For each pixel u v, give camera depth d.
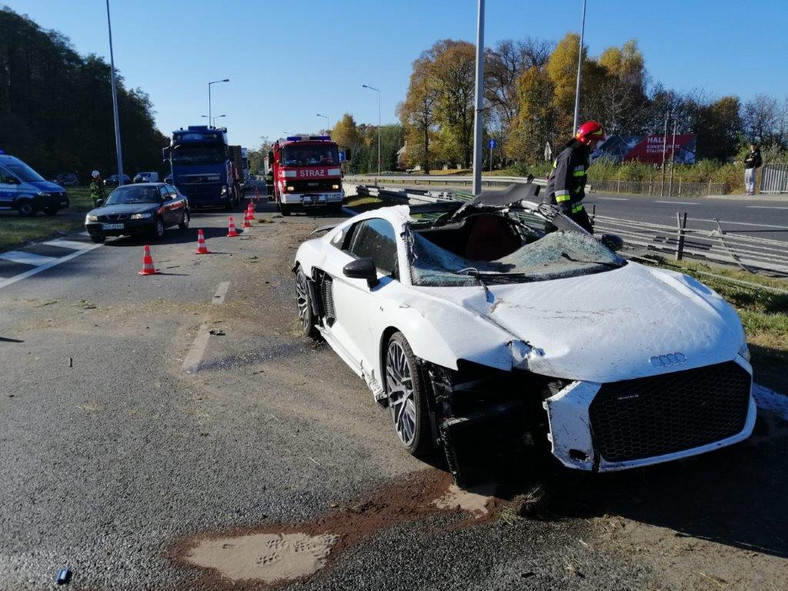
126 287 9.59
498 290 3.87
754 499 3.20
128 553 2.95
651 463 3.10
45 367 5.77
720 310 3.65
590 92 61.66
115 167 80.88
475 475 3.52
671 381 3.12
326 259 5.65
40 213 25.44
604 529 2.99
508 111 77.00
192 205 25.91
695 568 2.69
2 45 69.31
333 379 5.26
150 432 4.29
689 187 30.36
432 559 2.82
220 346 6.32
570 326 3.35
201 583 2.72
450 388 3.28
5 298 8.91
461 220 5.12
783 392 4.47
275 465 3.77
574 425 3.02
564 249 4.59
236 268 11.14
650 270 4.33
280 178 22.72
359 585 2.67
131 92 86.31
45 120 74.12
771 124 54.22
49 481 3.64
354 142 119.62
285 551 2.92
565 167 6.32
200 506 3.33
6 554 2.96
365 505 3.29
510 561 2.78
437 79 74.62
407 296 3.91
